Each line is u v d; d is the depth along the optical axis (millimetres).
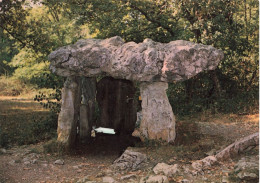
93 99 9867
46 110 15945
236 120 11500
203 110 13078
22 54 22656
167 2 13617
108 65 8062
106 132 10203
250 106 12789
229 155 6996
